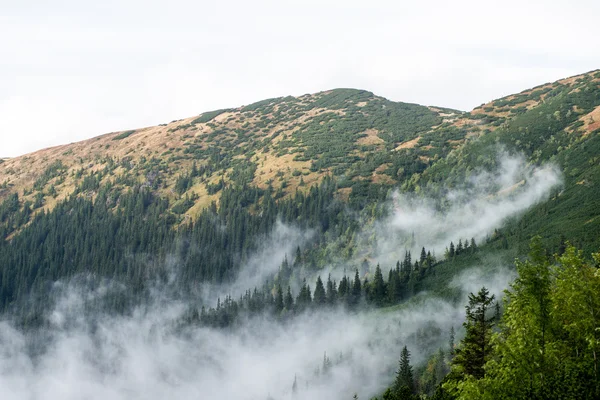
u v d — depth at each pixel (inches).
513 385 2016.5
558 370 2020.2
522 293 2151.8
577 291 2054.6
